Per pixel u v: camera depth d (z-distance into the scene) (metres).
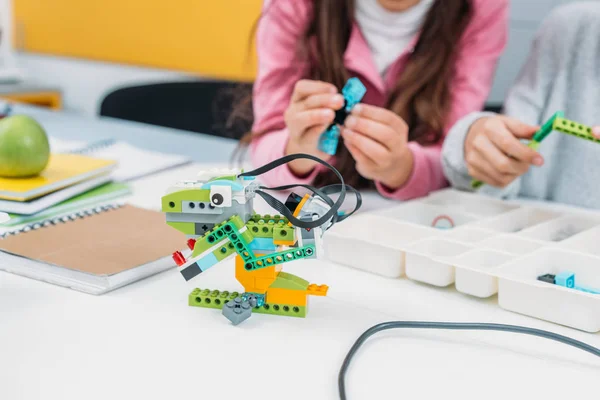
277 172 0.99
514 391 0.45
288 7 1.14
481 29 1.13
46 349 0.49
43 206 0.80
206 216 0.54
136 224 0.75
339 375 0.45
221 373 0.46
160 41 2.16
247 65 1.95
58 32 2.43
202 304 0.58
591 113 1.04
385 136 0.86
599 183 1.04
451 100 1.11
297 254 0.53
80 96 2.45
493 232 0.71
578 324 0.55
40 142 0.83
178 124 1.74
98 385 0.44
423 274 0.64
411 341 0.52
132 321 0.54
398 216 0.81
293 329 0.54
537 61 1.08
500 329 0.54
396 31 1.10
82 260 0.63
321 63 1.11
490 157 0.87
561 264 0.65
